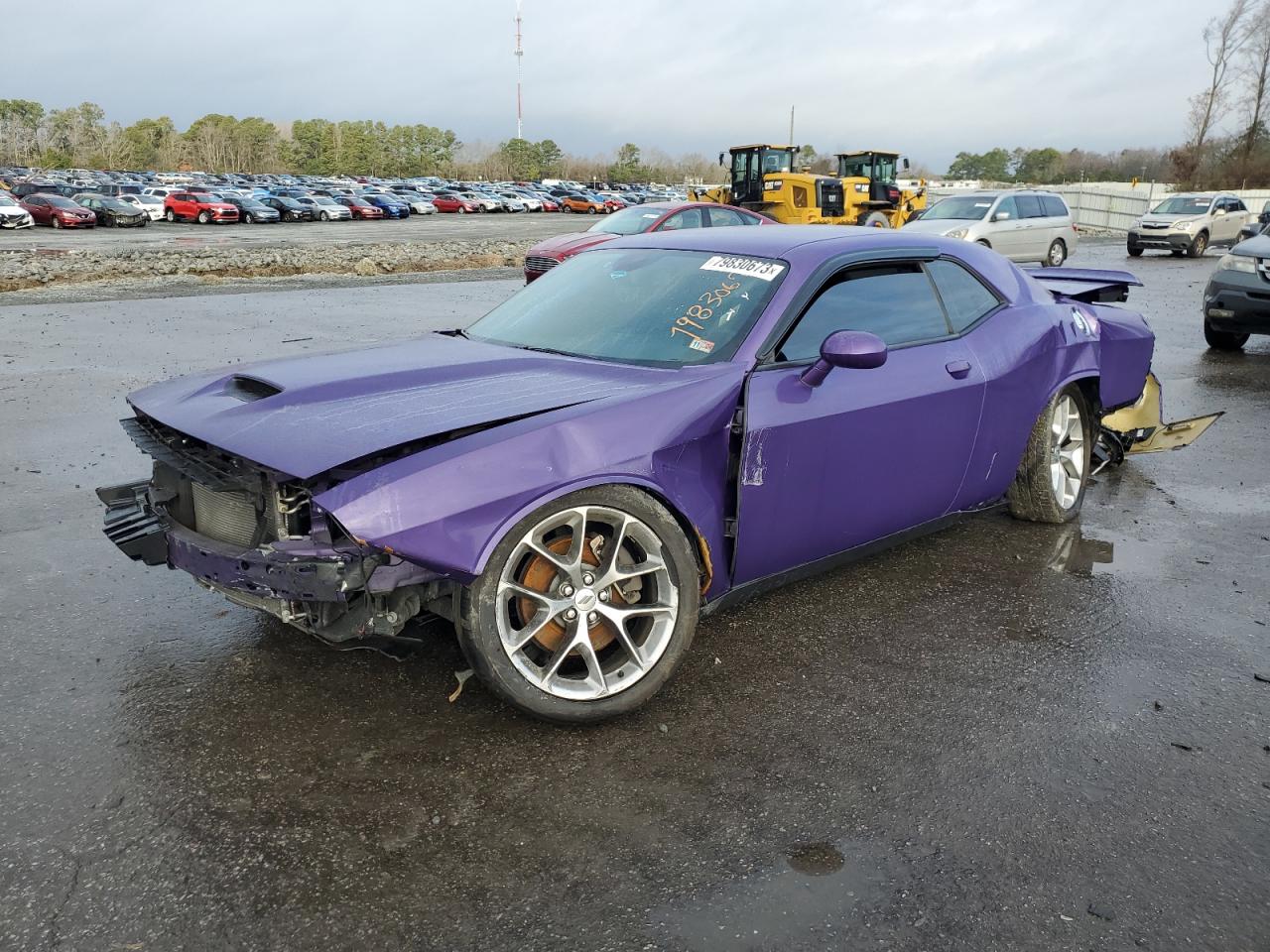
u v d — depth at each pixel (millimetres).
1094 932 2195
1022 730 3070
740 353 3387
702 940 2146
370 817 2566
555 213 67000
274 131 179000
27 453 6109
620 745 2939
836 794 2705
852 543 3834
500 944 2129
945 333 4121
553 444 2844
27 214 39625
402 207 56156
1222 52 62156
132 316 12797
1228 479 6004
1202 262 25000
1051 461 4871
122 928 2152
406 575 2822
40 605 3881
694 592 3152
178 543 3051
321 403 3113
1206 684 3398
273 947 2113
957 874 2385
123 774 2742
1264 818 2637
